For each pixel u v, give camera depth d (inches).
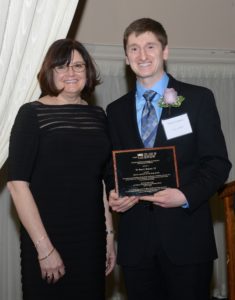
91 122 76.2
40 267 72.6
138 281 76.0
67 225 72.6
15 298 138.1
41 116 72.7
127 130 76.7
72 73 74.2
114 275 145.7
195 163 74.3
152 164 72.5
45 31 76.7
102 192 77.6
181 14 151.9
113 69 147.2
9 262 137.8
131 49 75.1
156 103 75.8
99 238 75.6
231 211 74.2
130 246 75.4
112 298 145.2
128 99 79.5
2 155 82.0
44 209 72.2
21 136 71.3
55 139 72.4
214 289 154.9
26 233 73.8
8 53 73.8
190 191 70.8
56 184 72.4
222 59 157.1
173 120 73.6
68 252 72.7
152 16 148.9
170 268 73.7
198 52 154.3
